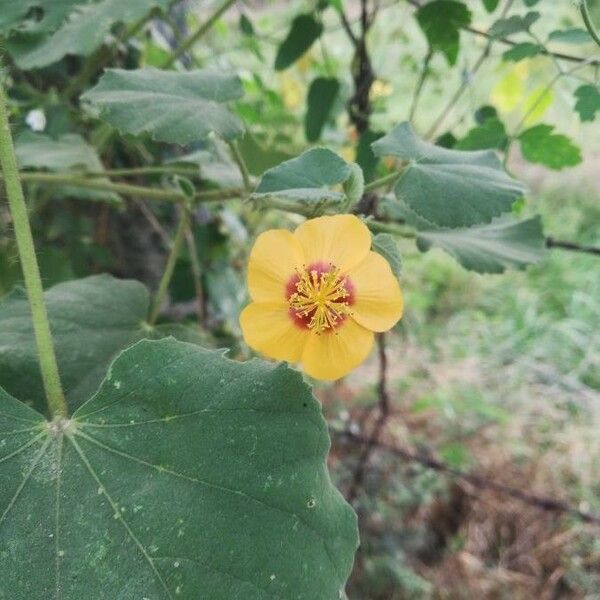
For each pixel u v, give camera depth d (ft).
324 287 0.43
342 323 0.44
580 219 2.51
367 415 1.44
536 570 1.49
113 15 0.64
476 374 1.89
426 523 1.52
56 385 0.42
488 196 0.48
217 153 0.74
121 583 0.37
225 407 0.41
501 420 1.69
